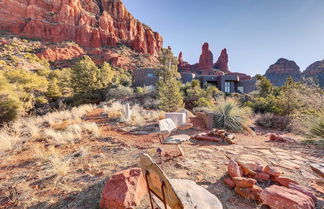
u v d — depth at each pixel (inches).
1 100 442.3
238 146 155.7
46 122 256.5
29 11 2075.5
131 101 548.1
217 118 252.2
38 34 2021.4
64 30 2148.1
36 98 748.0
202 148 145.7
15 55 1344.7
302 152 140.3
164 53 731.4
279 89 629.3
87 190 78.8
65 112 327.3
